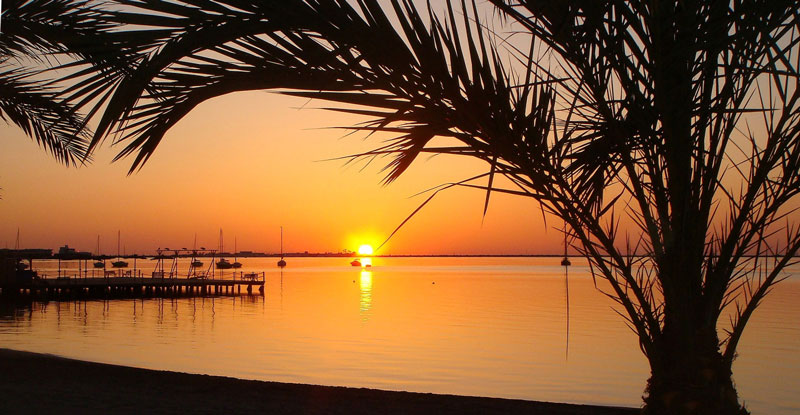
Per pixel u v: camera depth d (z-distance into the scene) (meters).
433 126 2.68
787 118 2.70
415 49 2.53
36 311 37.19
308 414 6.88
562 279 87.56
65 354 19.41
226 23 2.48
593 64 2.71
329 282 81.31
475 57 2.55
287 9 2.47
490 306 40.78
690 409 2.78
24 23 4.12
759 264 2.85
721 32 2.63
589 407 7.69
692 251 2.82
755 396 14.25
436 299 47.94
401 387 15.02
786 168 2.76
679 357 2.85
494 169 2.67
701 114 2.72
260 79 2.57
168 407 6.96
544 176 2.77
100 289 50.06
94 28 2.52
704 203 2.83
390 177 2.92
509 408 7.45
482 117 2.62
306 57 2.52
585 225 2.84
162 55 2.45
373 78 2.60
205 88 2.57
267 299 49.00
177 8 2.46
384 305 42.47
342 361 19.05
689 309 2.85
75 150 8.53
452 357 20.03
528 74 2.63
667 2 2.54
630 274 2.88
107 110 2.44
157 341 23.53
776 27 2.58
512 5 2.70
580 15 2.60
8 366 9.28
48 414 6.45
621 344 22.88
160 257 64.81
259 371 17.05
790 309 36.12
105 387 7.98
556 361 19.22
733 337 2.94
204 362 18.48
